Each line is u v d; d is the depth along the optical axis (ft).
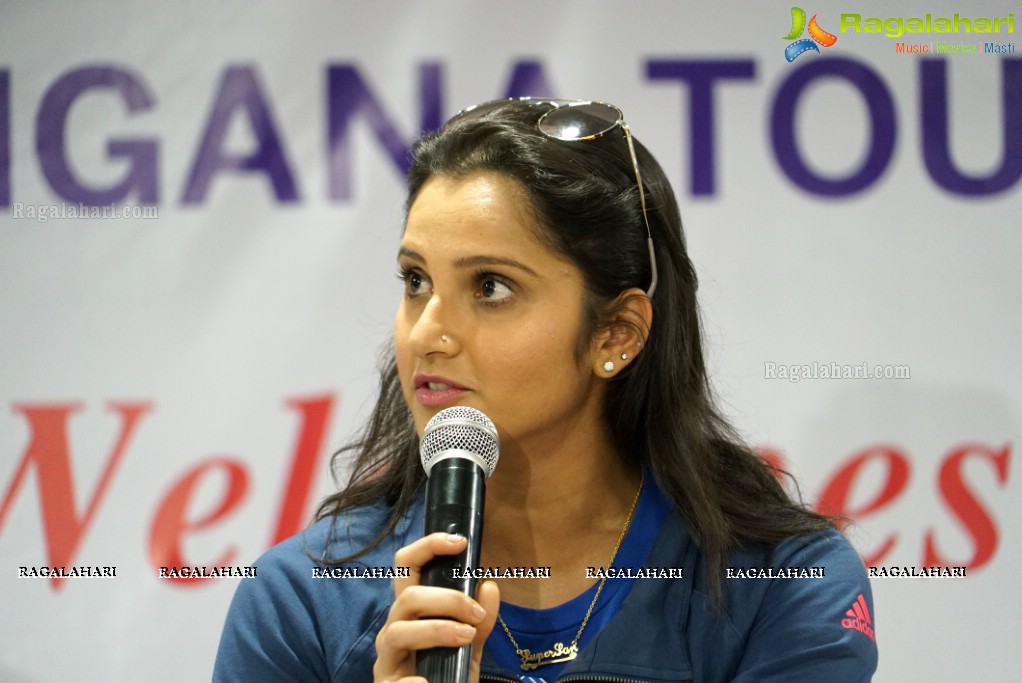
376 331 29.86
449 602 13.21
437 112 30.01
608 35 29.86
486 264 16.15
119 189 30.09
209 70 30.22
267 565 18.51
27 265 30.14
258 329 29.96
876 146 29.50
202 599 29.71
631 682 16.39
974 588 28.89
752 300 29.48
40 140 30.17
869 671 17.29
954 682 28.84
